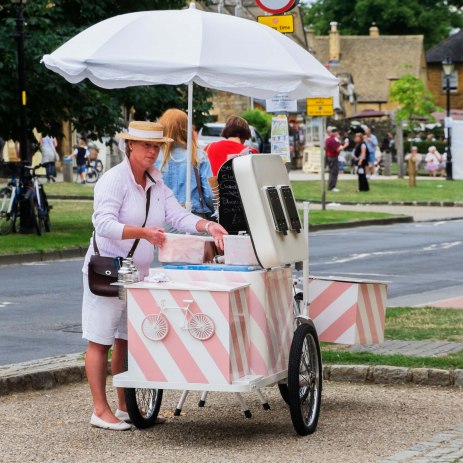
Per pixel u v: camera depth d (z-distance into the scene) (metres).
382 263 25.17
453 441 9.58
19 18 28.31
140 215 10.23
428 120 91.12
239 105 78.94
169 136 12.59
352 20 147.00
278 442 9.73
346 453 9.32
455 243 30.66
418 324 15.23
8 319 16.88
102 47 11.46
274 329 9.82
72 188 51.16
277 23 15.86
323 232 34.81
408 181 60.84
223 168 10.10
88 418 10.71
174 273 9.76
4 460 9.18
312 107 40.62
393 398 11.51
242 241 9.71
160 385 9.45
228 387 9.30
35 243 27.58
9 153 61.84
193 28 11.55
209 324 9.32
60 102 30.06
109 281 10.04
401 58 131.75
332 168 53.44
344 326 10.81
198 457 9.23
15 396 11.73
